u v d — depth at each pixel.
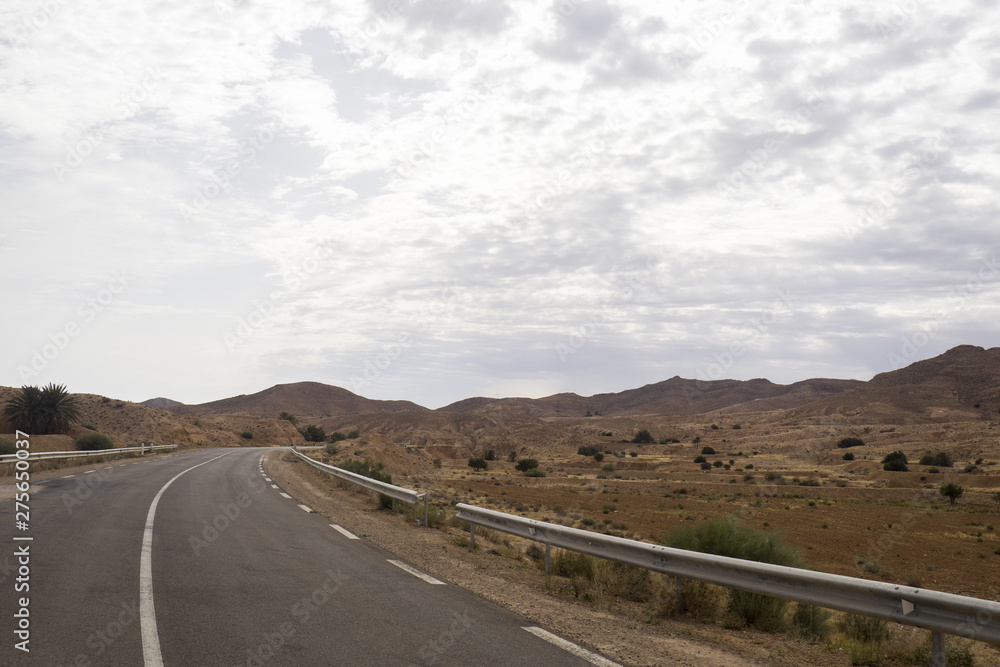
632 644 6.32
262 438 123.12
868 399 157.88
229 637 5.90
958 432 111.00
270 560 9.83
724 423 170.75
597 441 140.38
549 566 9.38
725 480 77.69
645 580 8.99
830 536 31.38
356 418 171.50
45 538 10.69
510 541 15.80
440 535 14.23
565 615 7.41
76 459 33.38
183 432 88.88
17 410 56.44
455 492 38.69
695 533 10.31
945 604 5.04
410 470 67.56
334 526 14.26
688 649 6.32
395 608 7.21
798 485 71.94
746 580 6.82
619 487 66.56
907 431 124.00
